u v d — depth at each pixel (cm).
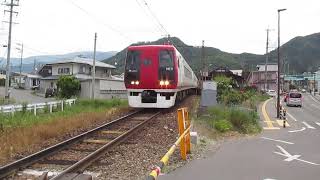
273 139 1491
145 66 2061
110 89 4891
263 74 9050
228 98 2542
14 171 729
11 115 1836
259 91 6444
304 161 999
